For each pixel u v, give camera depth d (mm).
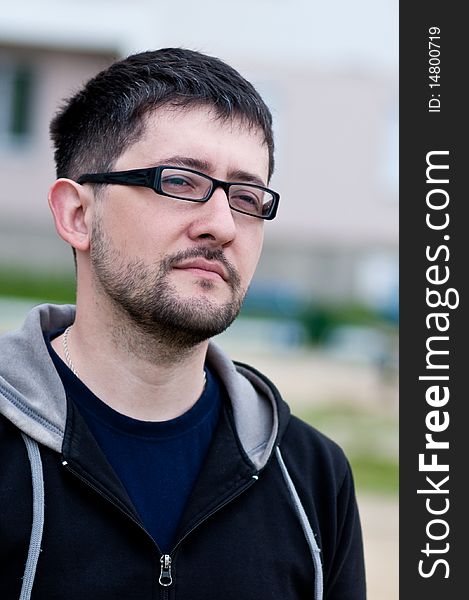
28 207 16766
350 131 16672
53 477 1887
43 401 1947
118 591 1827
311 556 2051
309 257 17094
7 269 16547
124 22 15719
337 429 8562
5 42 15844
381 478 6887
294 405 9492
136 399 2010
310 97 16531
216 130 1976
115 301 1963
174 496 1979
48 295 15805
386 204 16859
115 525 1877
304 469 2168
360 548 2287
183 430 2043
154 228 1909
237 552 1959
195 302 1901
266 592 1952
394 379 11344
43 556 1821
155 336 1944
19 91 16375
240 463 2049
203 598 1896
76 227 2072
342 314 15375
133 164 1967
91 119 2072
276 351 13742
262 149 2061
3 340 2035
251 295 16312
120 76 2062
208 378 2176
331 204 16812
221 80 2039
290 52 16359
